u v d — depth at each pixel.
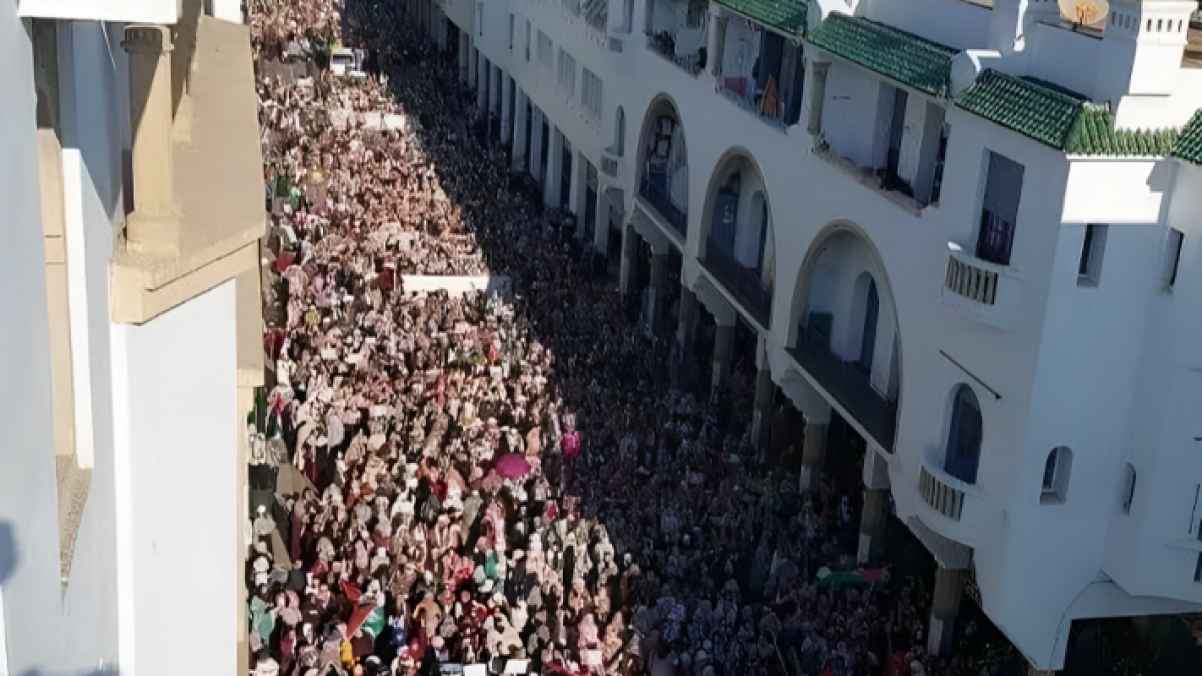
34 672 7.70
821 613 27.53
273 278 42.12
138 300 11.18
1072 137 21.67
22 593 7.34
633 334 42.56
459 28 77.75
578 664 24.98
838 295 32.94
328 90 69.75
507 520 29.88
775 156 33.97
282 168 53.38
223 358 14.41
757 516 31.34
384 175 55.44
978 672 26.53
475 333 39.62
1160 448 22.80
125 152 12.30
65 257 9.59
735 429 37.12
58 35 9.10
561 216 54.84
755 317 35.09
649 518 30.58
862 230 29.44
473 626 25.45
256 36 79.50
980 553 24.98
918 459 26.95
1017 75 24.69
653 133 44.16
